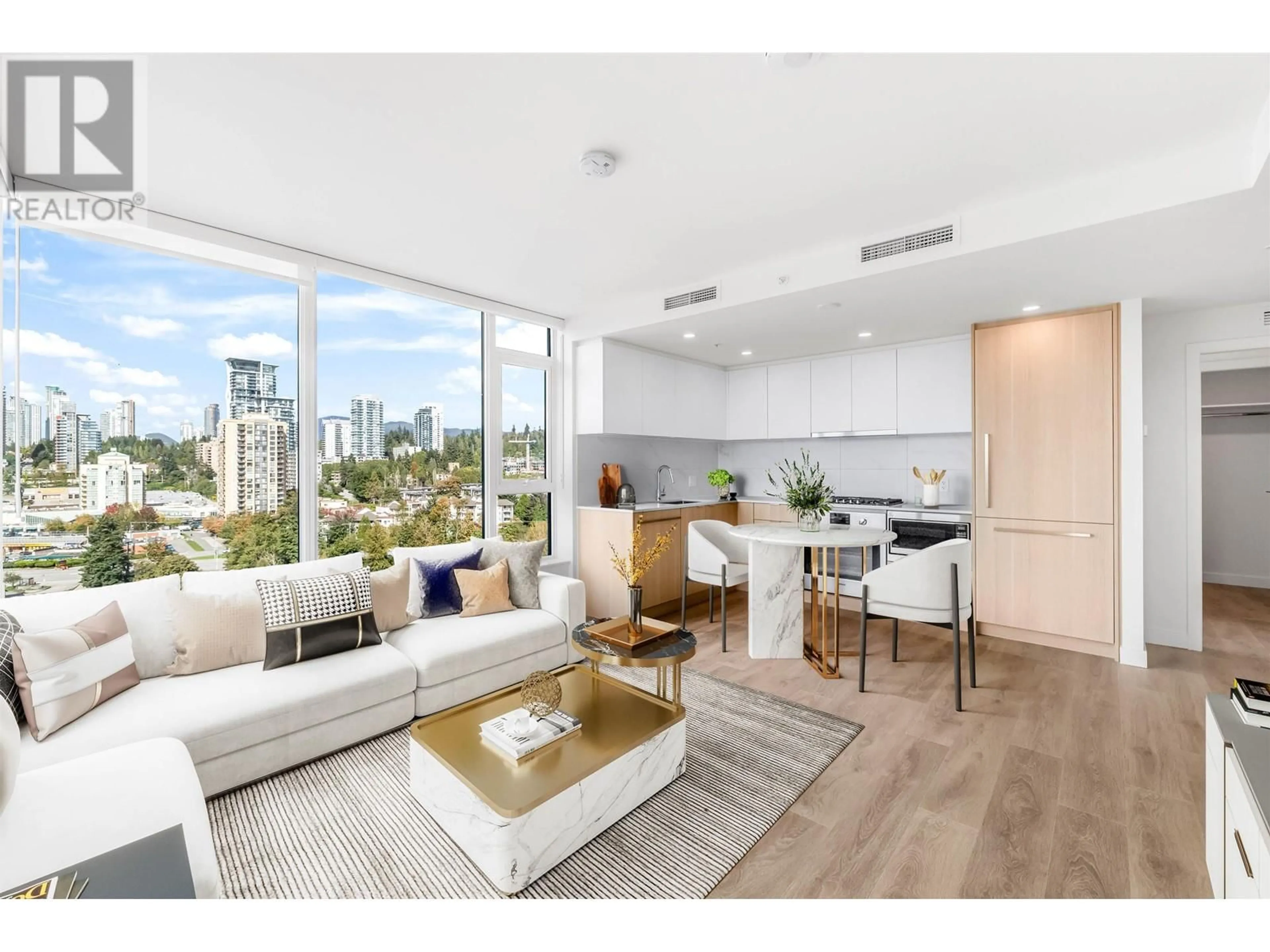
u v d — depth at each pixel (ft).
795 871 5.53
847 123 6.35
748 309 11.89
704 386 18.20
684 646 7.73
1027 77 5.53
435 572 10.34
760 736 8.36
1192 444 12.26
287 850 5.77
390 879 5.37
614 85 5.70
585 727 6.83
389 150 6.89
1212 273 9.59
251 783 6.94
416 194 8.06
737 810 6.51
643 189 7.93
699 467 19.63
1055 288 10.48
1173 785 6.98
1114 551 11.56
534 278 11.84
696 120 6.30
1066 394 12.10
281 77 5.52
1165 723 8.71
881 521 15.15
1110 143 6.73
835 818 6.38
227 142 6.69
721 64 5.39
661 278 11.86
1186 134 6.51
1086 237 8.02
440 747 6.31
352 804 6.58
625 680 10.59
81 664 6.26
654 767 6.77
